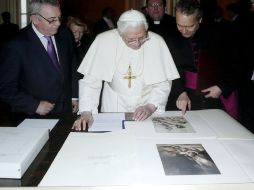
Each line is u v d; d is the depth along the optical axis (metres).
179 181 1.24
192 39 2.83
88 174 1.29
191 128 1.86
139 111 2.07
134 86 2.33
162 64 2.33
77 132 1.78
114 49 2.33
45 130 1.67
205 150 1.53
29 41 2.51
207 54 2.82
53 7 2.37
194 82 2.84
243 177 1.27
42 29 2.43
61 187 1.17
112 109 2.38
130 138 1.68
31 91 2.58
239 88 2.99
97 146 1.58
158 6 3.70
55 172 1.31
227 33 2.88
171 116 2.13
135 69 2.32
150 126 1.90
